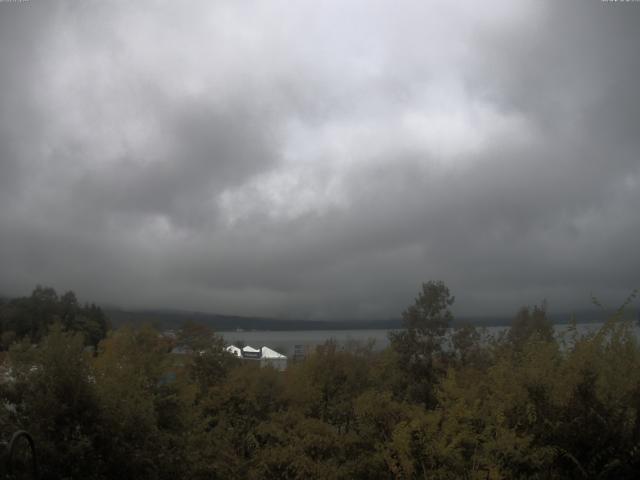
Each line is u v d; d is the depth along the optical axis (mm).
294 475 12367
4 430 8281
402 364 24188
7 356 9320
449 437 9102
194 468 10930
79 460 8336
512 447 8133
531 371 8922
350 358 21297
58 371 8781
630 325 9453
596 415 8172
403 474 9227
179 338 20375
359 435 11891
